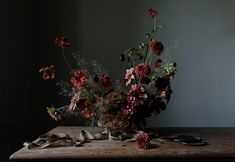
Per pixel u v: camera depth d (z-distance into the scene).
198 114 2.86
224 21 2.87
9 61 2.48
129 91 1.65
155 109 1.70
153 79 1.68
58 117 1.74
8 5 2.48
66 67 2.80
